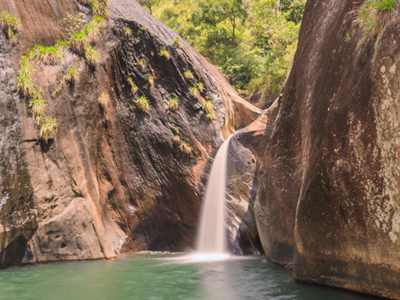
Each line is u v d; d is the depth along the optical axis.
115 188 16.58
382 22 7.40
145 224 16.95
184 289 9.40
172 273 11.48
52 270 11.95
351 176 7.76
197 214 17.22
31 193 13.26
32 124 13.98
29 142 13.75
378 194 7.19
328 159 8.52
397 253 6.86
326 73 9.77
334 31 10.02
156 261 13.86
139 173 17.20
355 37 8.61
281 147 12.54
